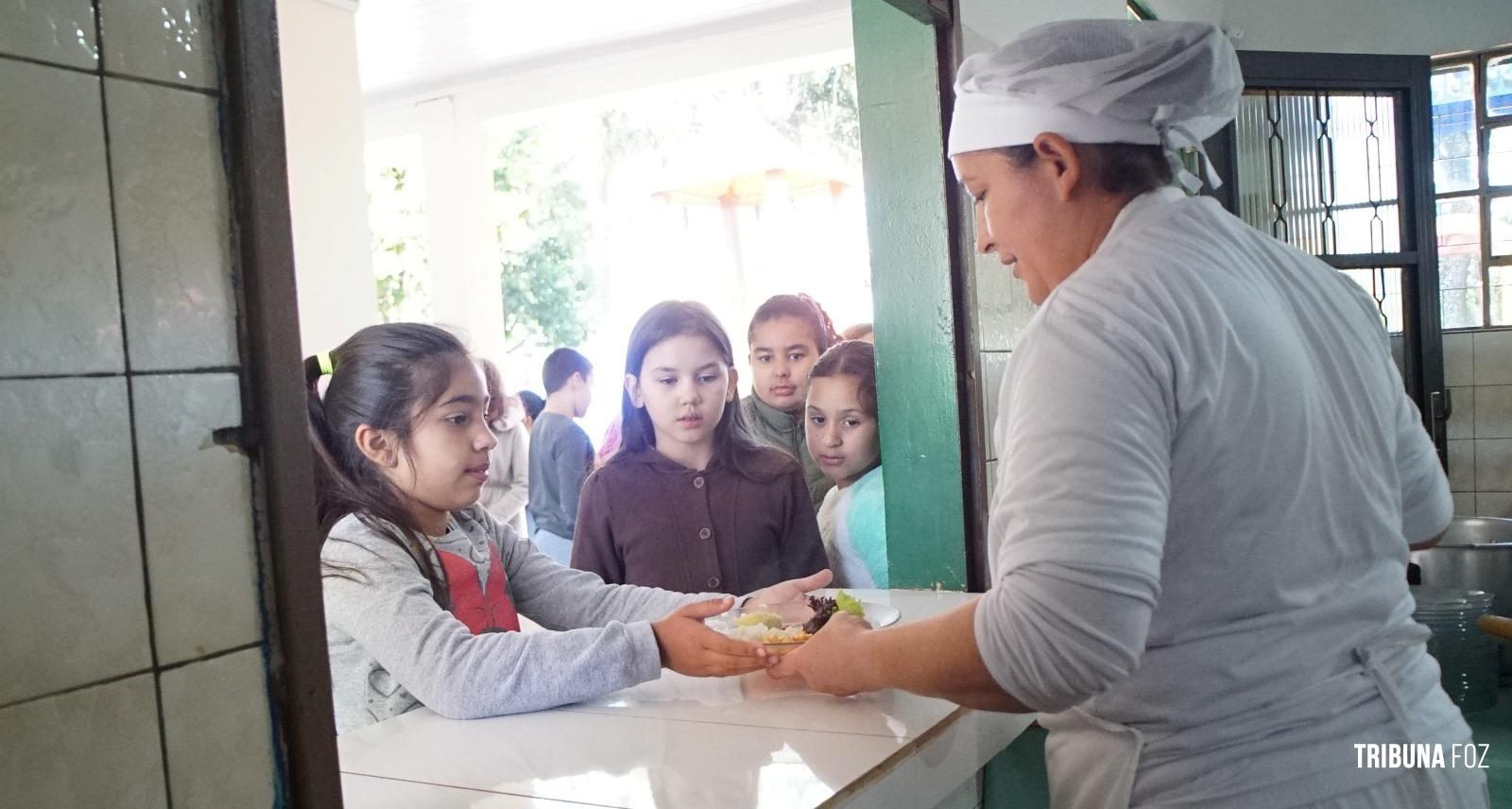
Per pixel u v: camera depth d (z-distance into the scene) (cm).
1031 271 102
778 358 237
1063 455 79
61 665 55
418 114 417
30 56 54
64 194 56
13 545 53
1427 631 92
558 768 99
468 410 138
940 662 89
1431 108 360
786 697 119
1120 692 89
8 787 52
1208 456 81
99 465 57
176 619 60
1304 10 390
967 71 101
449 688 116
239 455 64
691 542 204
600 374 582
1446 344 423
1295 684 85
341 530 128
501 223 757
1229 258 88
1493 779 168
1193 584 84
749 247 434
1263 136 343
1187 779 85
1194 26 93
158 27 61
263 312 64
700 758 100
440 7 330
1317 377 88
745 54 359
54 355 55
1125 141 94
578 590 153
